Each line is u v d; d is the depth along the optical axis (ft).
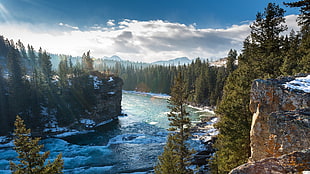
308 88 26.96
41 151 114.21
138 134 145.28
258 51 66.08
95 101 195.21
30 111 159.84
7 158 104.22
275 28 65.00
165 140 130.41
